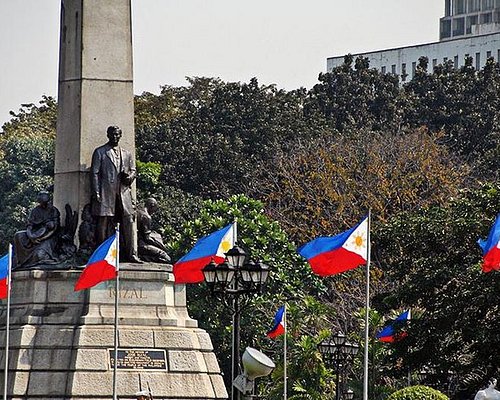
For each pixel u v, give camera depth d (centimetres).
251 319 10906
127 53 7544
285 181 13775
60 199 7500
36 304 7275
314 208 13450
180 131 14825
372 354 9606
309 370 9744
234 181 14562
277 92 15888
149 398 6775
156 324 7288
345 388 9619
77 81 7494
